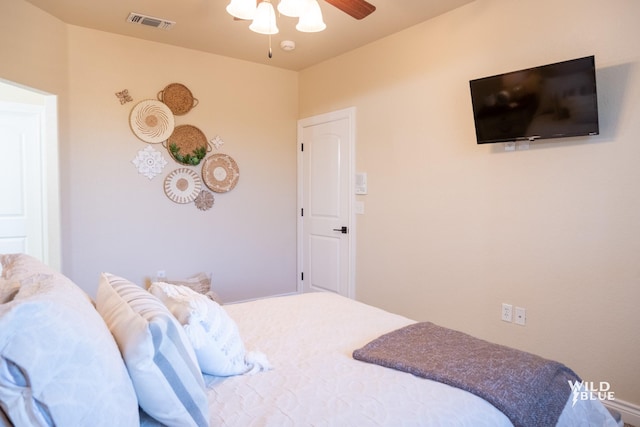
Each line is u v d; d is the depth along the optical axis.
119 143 3.40
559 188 2.35
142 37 3.43
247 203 4.12
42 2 2.78
